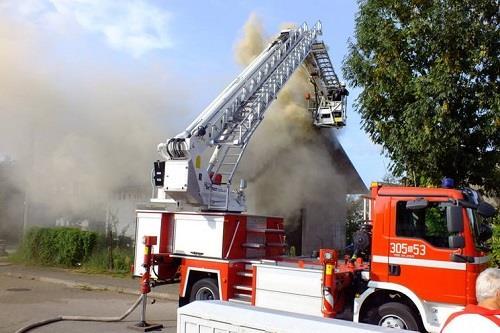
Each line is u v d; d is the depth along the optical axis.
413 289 5.82
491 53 8.36
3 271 13.74
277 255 8.67
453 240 5.56
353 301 6.36
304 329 3.08
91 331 6.95
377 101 9.07
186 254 7.91
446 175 8.74
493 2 8.44
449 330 2.76
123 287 11.22
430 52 8.59
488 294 2.87
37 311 8.51
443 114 8.17
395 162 9.12
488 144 8.65
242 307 3.69
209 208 8.78
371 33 9.09
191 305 3.79
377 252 6.10
